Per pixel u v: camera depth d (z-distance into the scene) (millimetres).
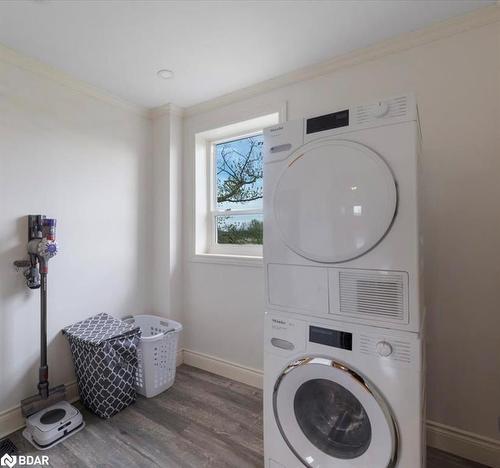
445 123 1586
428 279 1624
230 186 2641
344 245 1120
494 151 1479
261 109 2234
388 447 1032
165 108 2562
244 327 2340
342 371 1104
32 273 1788
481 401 1515
